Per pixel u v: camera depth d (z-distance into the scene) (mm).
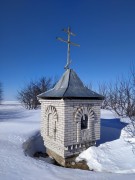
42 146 11406
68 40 10305
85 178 5938
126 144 10133
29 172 6402
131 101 19359
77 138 9219
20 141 10852
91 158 8719
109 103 27094
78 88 9703
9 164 7082
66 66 10367
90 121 9617
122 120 18484
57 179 5848
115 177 6008
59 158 9336
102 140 11547
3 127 14227
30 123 15992
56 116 9375
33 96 37781
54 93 9531
